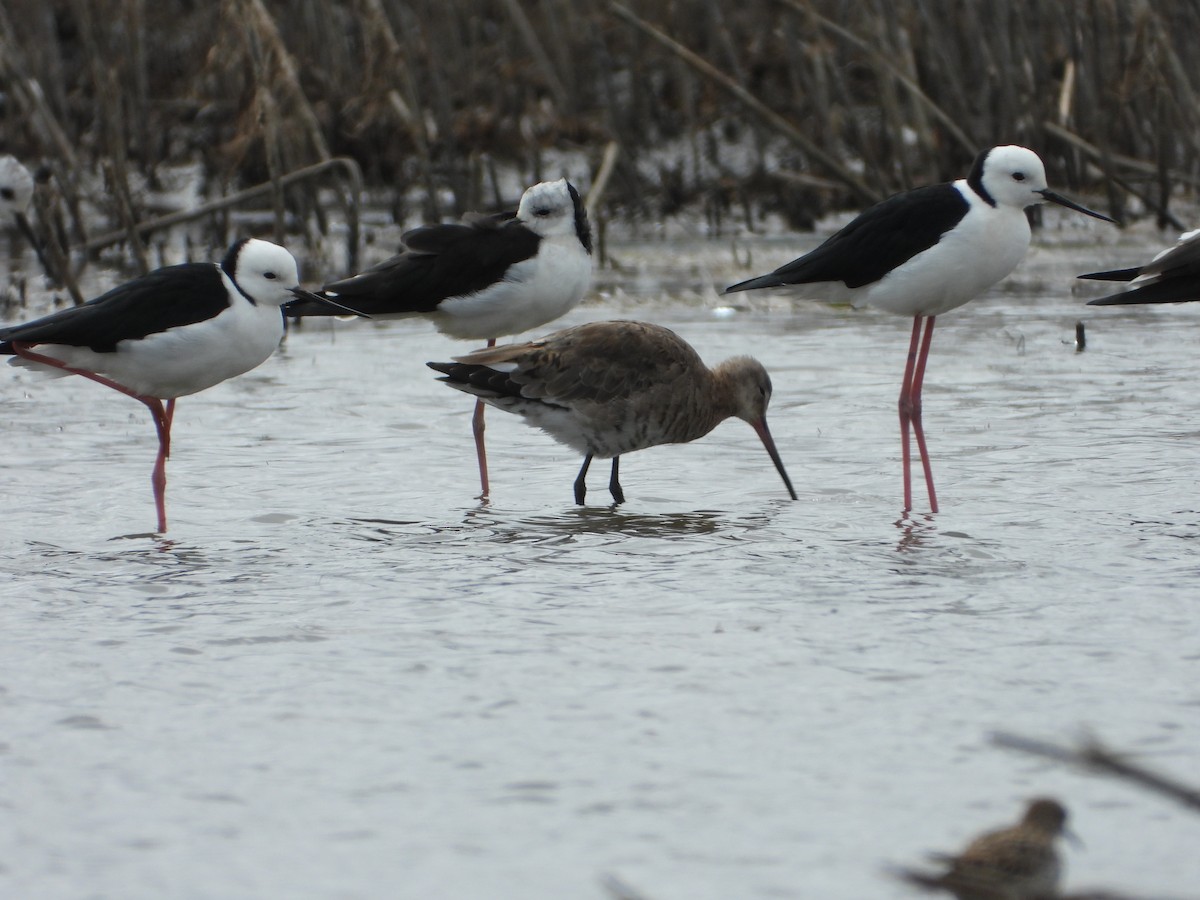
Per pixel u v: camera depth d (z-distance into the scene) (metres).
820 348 19.02
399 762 7.44
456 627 9.38
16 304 22.83
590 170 31.48
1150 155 29.38
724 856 6.49
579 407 12.40
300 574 10.58
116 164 25.14
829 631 9.19
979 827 6.69
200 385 12.18
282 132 26.09
